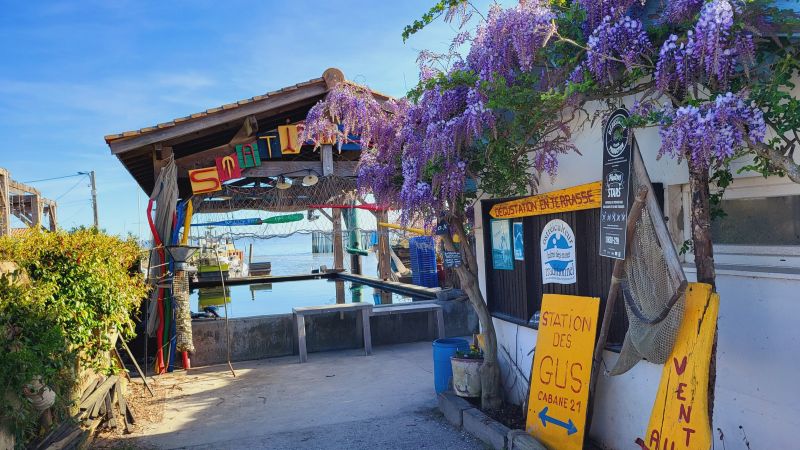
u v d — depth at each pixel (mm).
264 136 9047
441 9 4133
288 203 11898
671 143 2705
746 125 2566
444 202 4797
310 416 5875
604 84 3342
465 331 9992
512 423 4973
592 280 4609
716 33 2490
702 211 3070
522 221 5473
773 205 3305
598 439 4457
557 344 4586
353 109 5805
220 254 20531
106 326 5637
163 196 8289
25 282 4445
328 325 9195
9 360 3447
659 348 3260
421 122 4762
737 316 3318
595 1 3258
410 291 13375
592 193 4258
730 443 3361
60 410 4445
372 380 7184
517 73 3820
